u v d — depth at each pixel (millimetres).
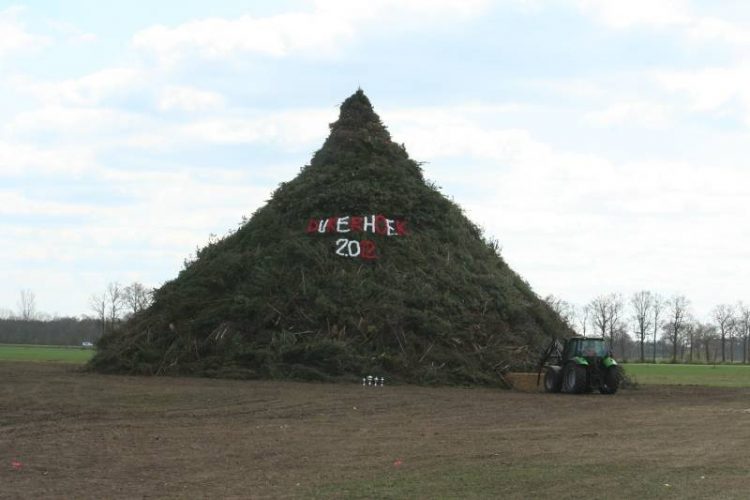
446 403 30656
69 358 75000
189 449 18578
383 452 18375
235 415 25531
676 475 15555
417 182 52812
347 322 42875
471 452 18406
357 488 14258
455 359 41750
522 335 45250
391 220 48812
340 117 55938
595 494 13758
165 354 43594
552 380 37750
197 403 28672
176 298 46906
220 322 44125
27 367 51000
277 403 29094
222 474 15625
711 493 13805
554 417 26188
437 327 42906
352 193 49219
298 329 42875
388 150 53750
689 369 83812
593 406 30297
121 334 47562
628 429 22969
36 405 27344
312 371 40062
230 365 41406
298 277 45312
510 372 41594
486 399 32688
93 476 15375
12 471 15734
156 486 14484
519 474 15602
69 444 19094
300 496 13609
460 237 50594
